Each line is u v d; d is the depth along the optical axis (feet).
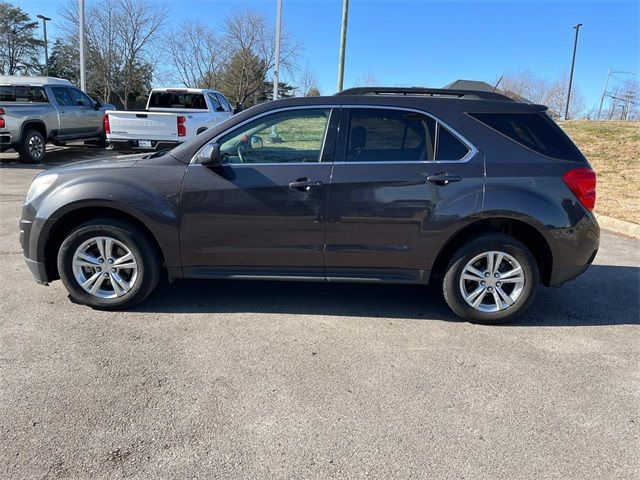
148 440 8.71
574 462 8.48
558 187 13.10
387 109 13.33
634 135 51.39
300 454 8.48
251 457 8.38
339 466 8.22
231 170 13.24
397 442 8.86
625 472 8.28
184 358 11.53
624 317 14.76
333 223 13.24
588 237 13.37
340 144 13.33
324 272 13.73
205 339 12.51
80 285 13.79
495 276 13.62
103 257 13.67
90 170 13.58
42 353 11.53
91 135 52.08
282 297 15.53
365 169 13.14
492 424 9.45
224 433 8.96
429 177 13.01
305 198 13.15
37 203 13.58
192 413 9.50
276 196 13.15
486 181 13.00
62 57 158.92
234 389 10.34
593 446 8.92
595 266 19.89
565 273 13.57
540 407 10.05
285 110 13.52
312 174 13.16
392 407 9.89
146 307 14.38
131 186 13.17
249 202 13.17
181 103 46.42
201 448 8.55
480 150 13.19
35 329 12.73
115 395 9.98
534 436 9.14
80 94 51.11
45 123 44.60
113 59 133.59
